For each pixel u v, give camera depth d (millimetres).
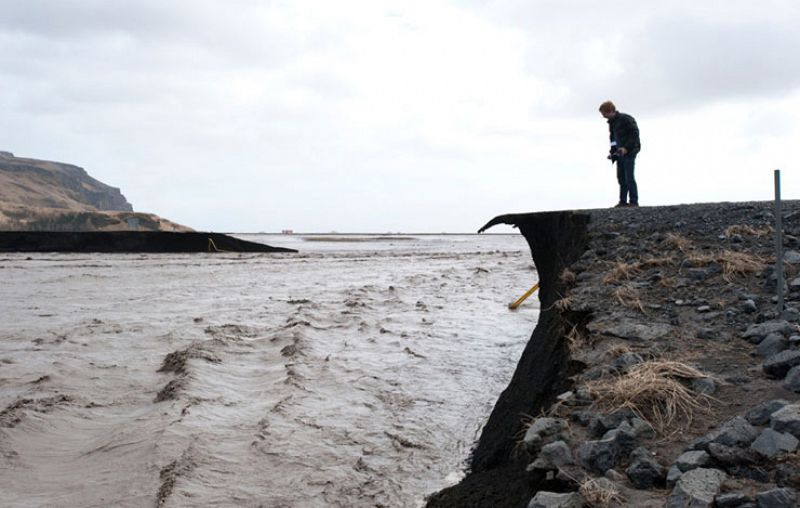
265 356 10258
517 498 3965
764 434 3174
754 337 4719
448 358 10570
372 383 8922
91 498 5141
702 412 3764
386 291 18828
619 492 3109
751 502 2709
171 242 37438
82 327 12180
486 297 18203
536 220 11156
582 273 7355
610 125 12328
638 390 3945
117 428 6719
